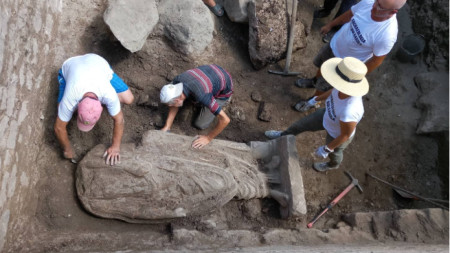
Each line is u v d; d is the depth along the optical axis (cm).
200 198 313
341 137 298
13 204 269
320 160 404
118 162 305
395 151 423
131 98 339
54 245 279
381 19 307
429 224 321
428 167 419
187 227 317
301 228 337
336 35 368
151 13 358
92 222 309
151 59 390
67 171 322
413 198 395
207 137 332
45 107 318
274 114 417
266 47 402
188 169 314
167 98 297
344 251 279
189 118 385
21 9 275
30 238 282
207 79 315
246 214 343
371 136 427
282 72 436
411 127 437
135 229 313
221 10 424
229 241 305
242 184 332
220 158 332
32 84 293
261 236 315
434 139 428
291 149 333
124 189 301
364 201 391
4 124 258
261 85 426
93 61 292
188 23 379
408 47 465
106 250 280
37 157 310
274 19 402
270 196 345
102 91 276
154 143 321
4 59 256
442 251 279
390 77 460
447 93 434
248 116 409
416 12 491
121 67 379
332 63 293
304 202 320
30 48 289
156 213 306
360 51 343
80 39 354
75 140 334
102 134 349
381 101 447
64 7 349
